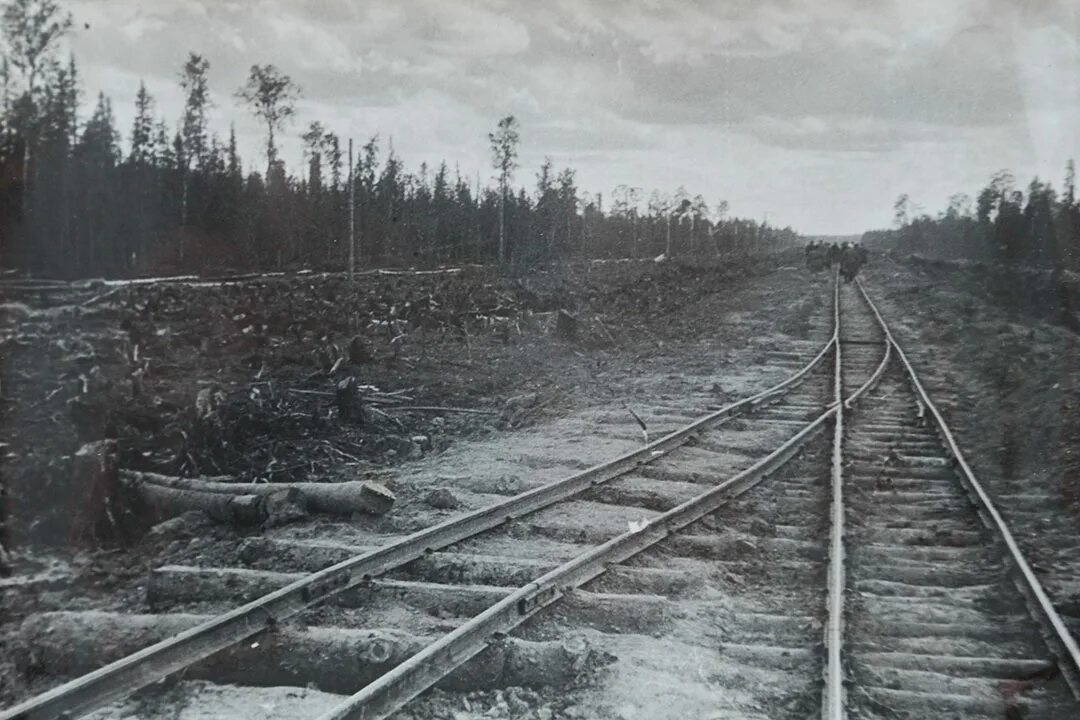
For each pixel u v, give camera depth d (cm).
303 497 865
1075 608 661
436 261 3441
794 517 884
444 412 1435
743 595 673
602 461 1115
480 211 3528
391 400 1477
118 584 711
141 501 873
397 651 523
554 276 3278
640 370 2003
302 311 2127
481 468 1071
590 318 2564
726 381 1855
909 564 739
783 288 4600
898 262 5634
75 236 2444
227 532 818
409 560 700
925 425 1372
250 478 989
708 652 562
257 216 2991
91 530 817
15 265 2312
